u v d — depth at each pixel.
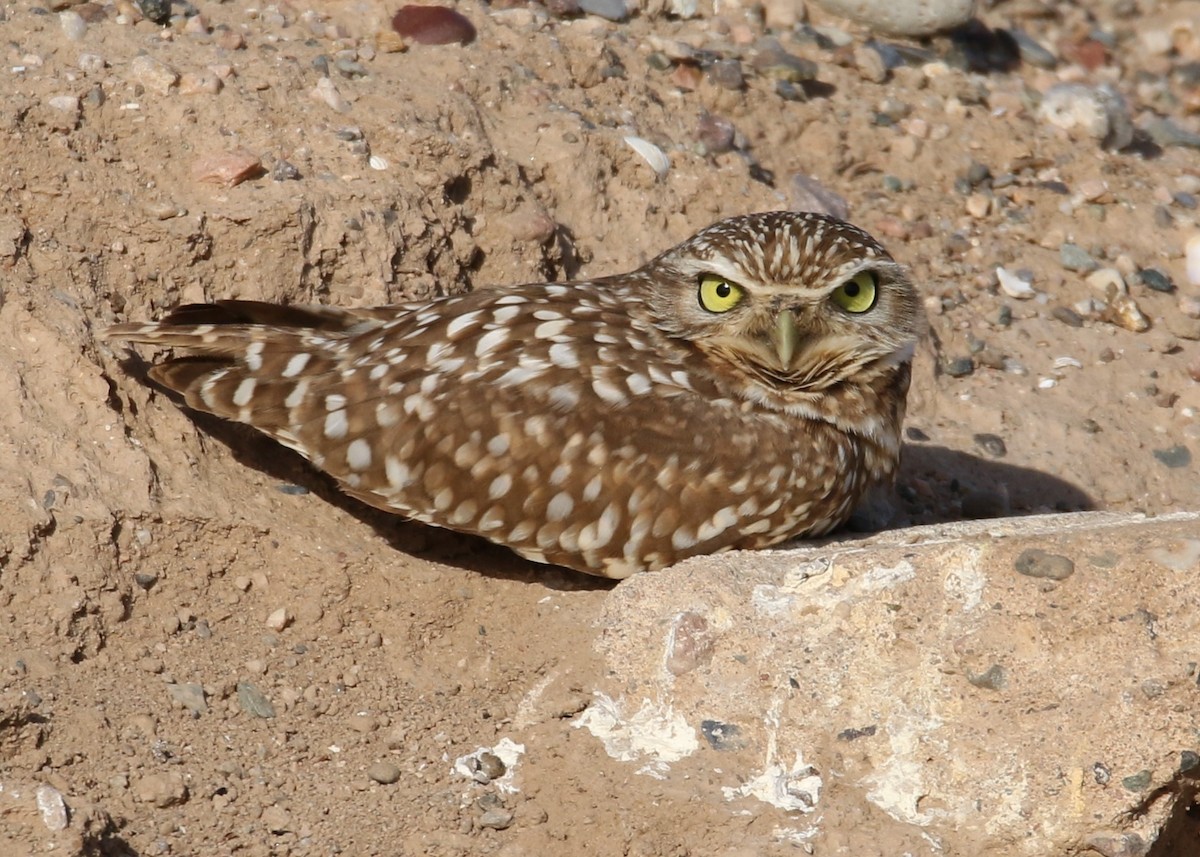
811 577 10.96
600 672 11.08
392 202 14.33
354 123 14.88
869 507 14.61
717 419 11.86
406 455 11.57
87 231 13.01
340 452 11.66
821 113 18.91
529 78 16.89
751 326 11.92
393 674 11.38
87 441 11.63
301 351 11.92
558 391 11.66
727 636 10.82
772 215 12.39
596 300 12.43
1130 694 9.98
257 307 12.30
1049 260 18.30
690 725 10.66
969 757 10.20
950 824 10.16
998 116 19.95
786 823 10.16
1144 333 17.70
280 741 10.62
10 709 9.71
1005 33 21.78
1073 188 19.23
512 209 15.36
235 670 11.05
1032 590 10.31
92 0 15.16
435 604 11.86
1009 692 10.20
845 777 10.36
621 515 11.70
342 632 11.62
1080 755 10.01
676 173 16.95
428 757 10.68
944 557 10.59
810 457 12.01
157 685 10.73
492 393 11.60
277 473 12.49
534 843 10.13
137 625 11.12
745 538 12.02
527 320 12.06
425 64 16.34
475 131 15.67
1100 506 15.66
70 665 10.66
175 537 11.53
